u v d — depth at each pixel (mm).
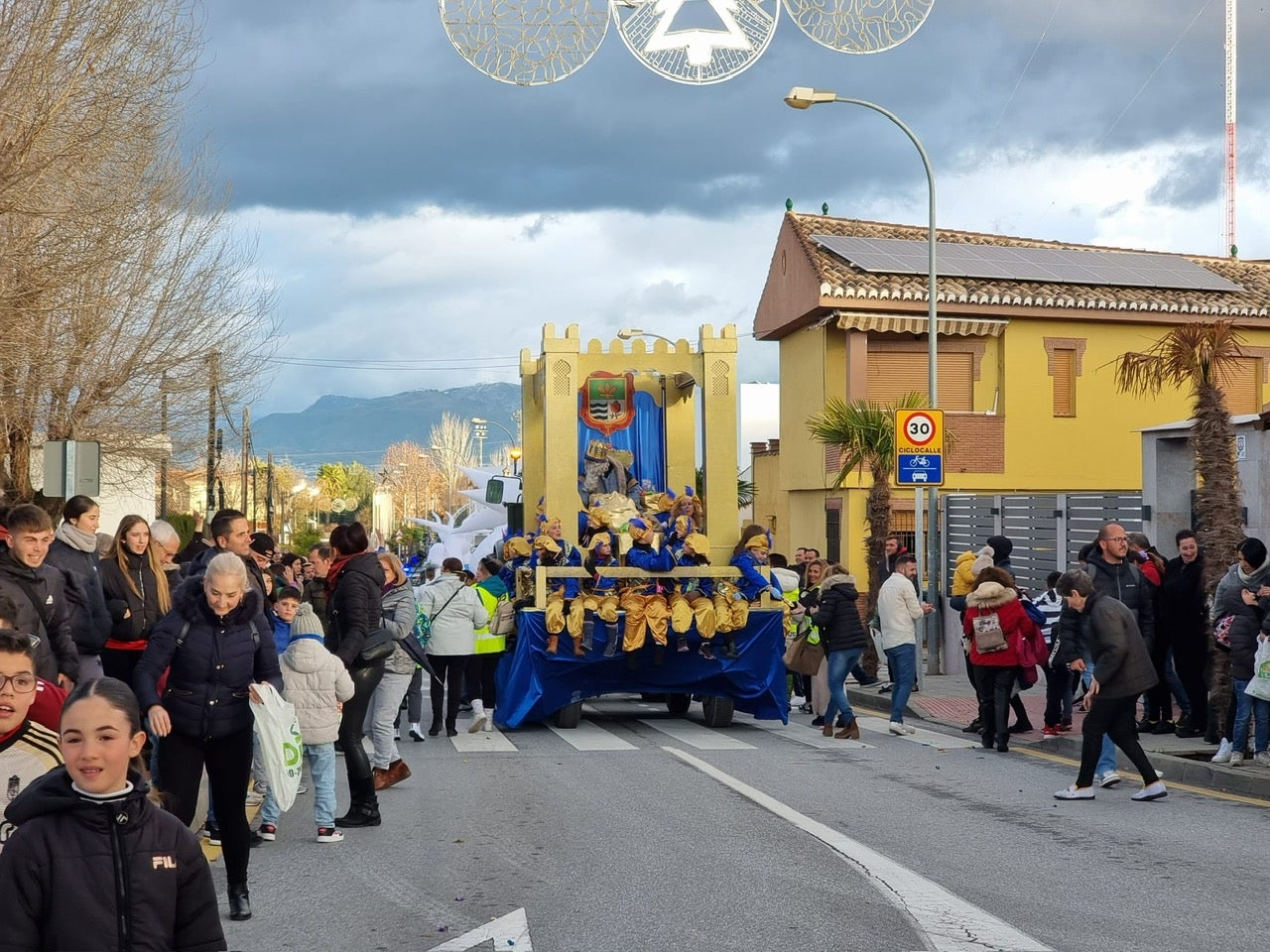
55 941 3904
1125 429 32750
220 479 44062
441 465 127062
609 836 9305
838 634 15133
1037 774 12398
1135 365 15023
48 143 20484
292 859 8688
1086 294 32156
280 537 91750
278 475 118625
